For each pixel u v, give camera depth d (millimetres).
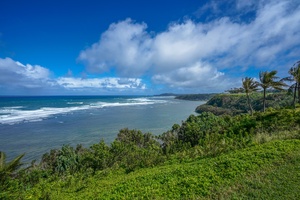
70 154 20594
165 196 9273
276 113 26750
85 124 47938
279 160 11008
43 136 35906
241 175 10125
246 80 38531
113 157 20672
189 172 11477
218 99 93625
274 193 8406
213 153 15133
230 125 28156
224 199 8469
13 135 36281
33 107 87312
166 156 18594
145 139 29516
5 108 80938
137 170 16031
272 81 35156
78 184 14500
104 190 11367
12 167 13914
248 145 15359
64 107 89812
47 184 14859
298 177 9289
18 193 12562
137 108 91188
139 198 9359
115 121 53219
